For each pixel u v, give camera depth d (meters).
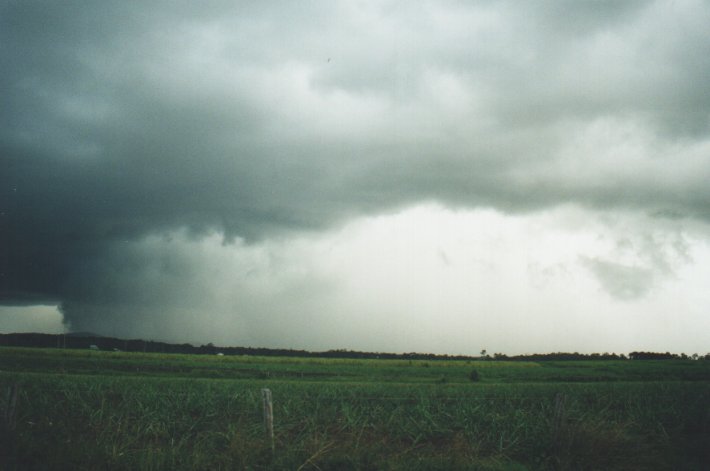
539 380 80.38
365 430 14.87
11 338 160.25
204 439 12.68
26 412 15.41
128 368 81.75
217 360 123.81
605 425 12.85
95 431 13.54
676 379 82.38
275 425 14.34
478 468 10.41
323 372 92.75
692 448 12.51
